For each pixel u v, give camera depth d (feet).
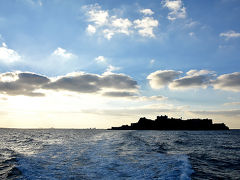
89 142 104.58
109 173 39.50
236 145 107.14
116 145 89.51
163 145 94.48
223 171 42.68
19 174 38.50
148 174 38.70
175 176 37.11
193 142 119.34
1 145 93.91
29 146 87.51
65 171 41.01
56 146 85.46
